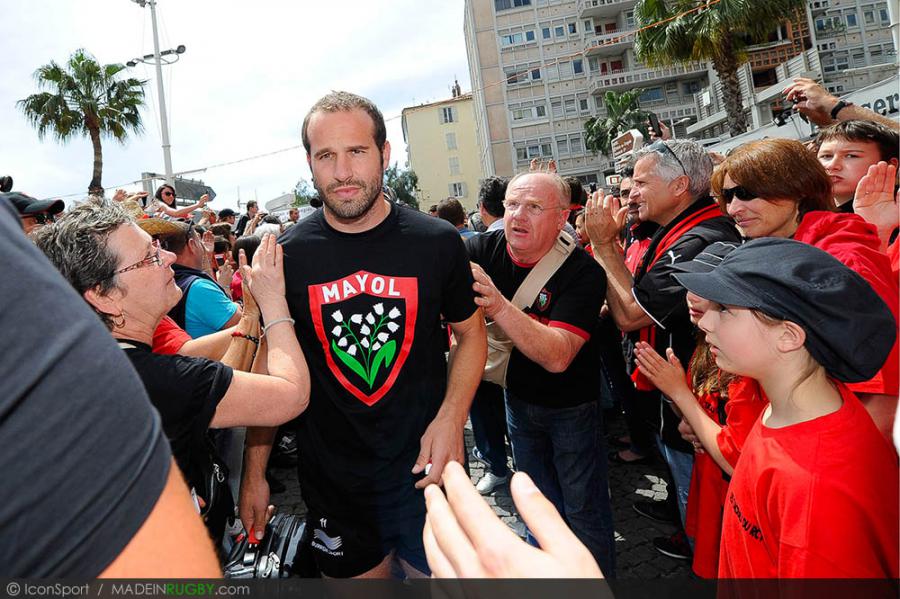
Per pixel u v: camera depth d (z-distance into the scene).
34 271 0.36
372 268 1.60
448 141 48.41
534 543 2.70
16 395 0.32
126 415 0.36
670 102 36.50
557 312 2.14
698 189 2.28
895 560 0.92
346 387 1.61
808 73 20.78
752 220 1.82
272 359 1.48
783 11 14.57
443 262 1.63
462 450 1.58
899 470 0.98
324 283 1.60
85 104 15.76
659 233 2.33
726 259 1.24
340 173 1.49
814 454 0.99
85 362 0.35
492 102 37.78
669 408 2.13
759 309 1.08
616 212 2.44
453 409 1.61
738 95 16.72
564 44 37.44
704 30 15.44
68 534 0.33
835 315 1.01
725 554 1.25
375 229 1.62
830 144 2.29
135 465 0.36
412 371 1.62
